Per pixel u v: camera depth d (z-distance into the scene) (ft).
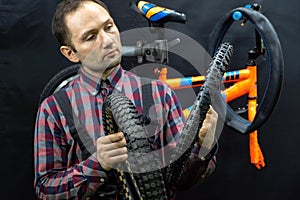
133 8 5.26
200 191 6.36
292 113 6.15
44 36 5.87
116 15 5.78
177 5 5.89
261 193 6.35
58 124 2.90
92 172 2.59
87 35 2.63
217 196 6.37
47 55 5.92
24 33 5.85
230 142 6.21
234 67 6.00
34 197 6.21
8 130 6.04
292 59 5.99
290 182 6.32
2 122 6.02
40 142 2.89
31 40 5.88
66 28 2.70
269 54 4.60
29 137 6.07
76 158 2.91
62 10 2.75
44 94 5.41
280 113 6.16
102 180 2.61
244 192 6.36
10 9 5.77
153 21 4.79
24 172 6.15
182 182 2.73
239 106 6.14
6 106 6.00
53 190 2.75
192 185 2.81
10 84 5.96
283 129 6.20
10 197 6.19
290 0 5.84
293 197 6.36
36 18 5.82
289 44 5.96
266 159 6.29
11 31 5.82
